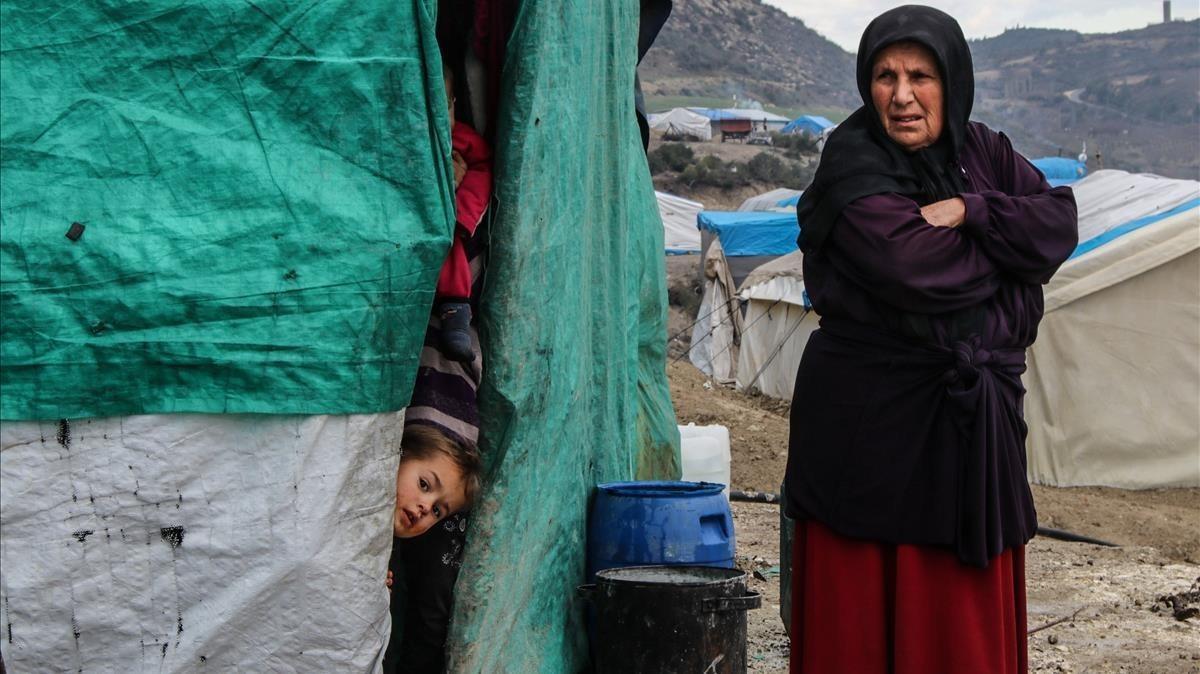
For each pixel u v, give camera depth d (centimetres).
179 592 287
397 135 304
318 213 294
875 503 356
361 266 298
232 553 289
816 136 10894
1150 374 1555
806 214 375
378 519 309
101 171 274
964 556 348
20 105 268
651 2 564
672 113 10844
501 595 369
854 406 363
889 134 367
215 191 284
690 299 4456
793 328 2161
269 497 291
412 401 360
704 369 2619
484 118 401
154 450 281
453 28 400
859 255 353
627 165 500
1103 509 1352
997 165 382
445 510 358
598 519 446
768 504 1091
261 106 290
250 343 286
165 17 279
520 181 361
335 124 298
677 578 412
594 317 455
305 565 293
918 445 354
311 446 295
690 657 392
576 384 424
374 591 307
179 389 282
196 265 281
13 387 267
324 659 300
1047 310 1573
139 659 285
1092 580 802
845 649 362
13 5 267
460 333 363
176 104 283
